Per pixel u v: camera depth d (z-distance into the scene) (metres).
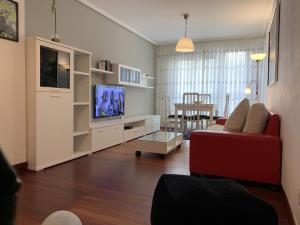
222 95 6.61
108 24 4.94
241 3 4.17
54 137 3.11
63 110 3.22
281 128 2.50
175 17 4.94
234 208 1.22
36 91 2.84
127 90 5.82
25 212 1.90
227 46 6.55
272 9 4.22
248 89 5.29
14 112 2.79
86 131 3.75
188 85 6.98
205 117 5.64
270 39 4.06
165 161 3.46
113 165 3.22
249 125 2.70
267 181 2.46
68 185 2.48
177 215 1.27
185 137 5.41
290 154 1.98
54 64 3.10
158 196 1.45
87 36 4.32
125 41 5.62
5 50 2.67
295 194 1.75
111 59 5.08
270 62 4.02
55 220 1.23
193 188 1.40
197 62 6.86
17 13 2.78
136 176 2.79
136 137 5.25
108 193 2.30
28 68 2.87
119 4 4.31
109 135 4.28
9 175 0.53
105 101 4.64
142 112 6.64
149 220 1.81
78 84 3.83
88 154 3.76
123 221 1.79
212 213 1.23
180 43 4.21
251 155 2.51
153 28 5.75
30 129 2.89
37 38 2.81
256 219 1.21
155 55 7.31
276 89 3.12
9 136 2.75
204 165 2.71
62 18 3.75
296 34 1.87
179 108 5.51
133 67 5.93
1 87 2.64
